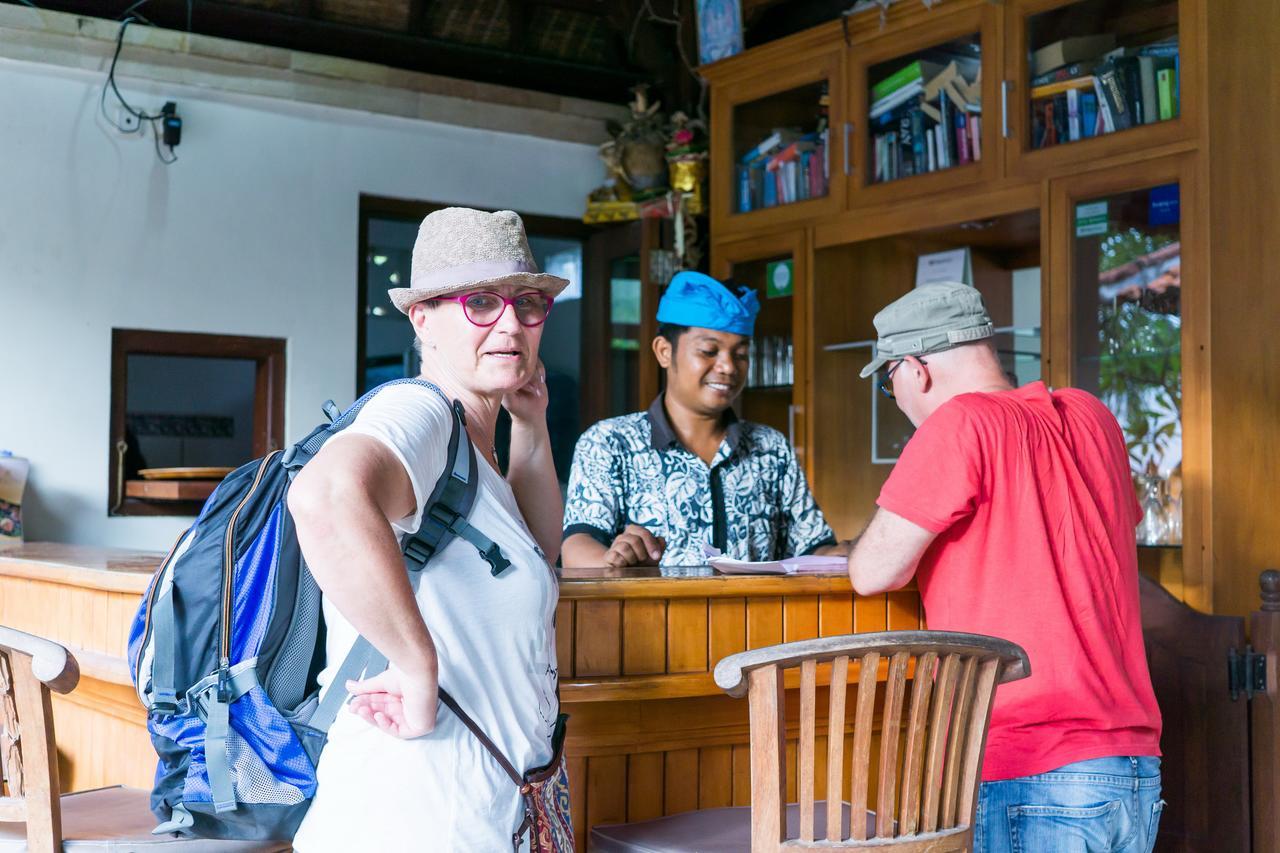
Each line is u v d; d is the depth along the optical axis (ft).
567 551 8.43
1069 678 5.85
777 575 7.01
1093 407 6.55
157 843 5.41
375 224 18.61
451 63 15.46
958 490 6.00
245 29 14.23
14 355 13.25
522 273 4.74
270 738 4.85
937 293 6.81
